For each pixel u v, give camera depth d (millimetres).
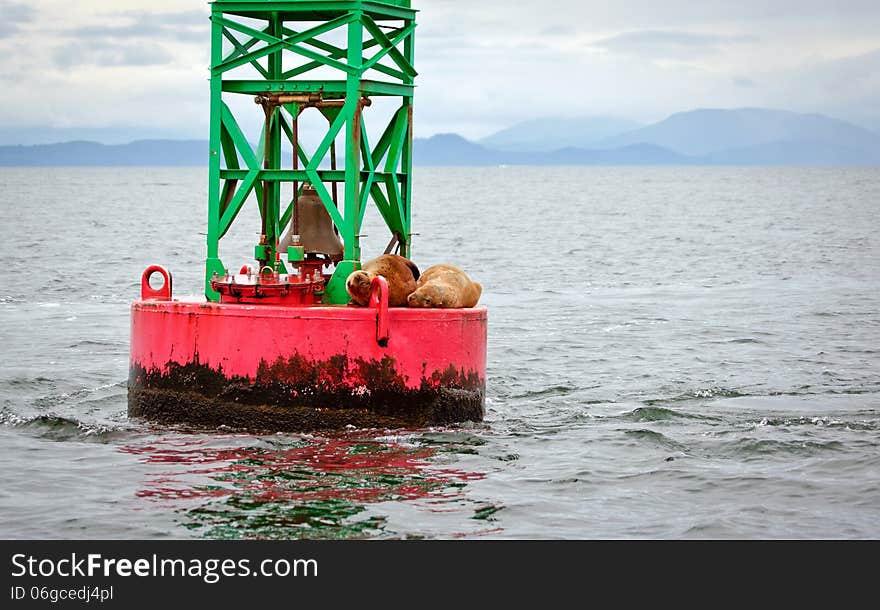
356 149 15039
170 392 14867
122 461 13492
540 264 45938
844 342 24469
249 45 15977
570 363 21781
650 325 27250
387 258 15109
